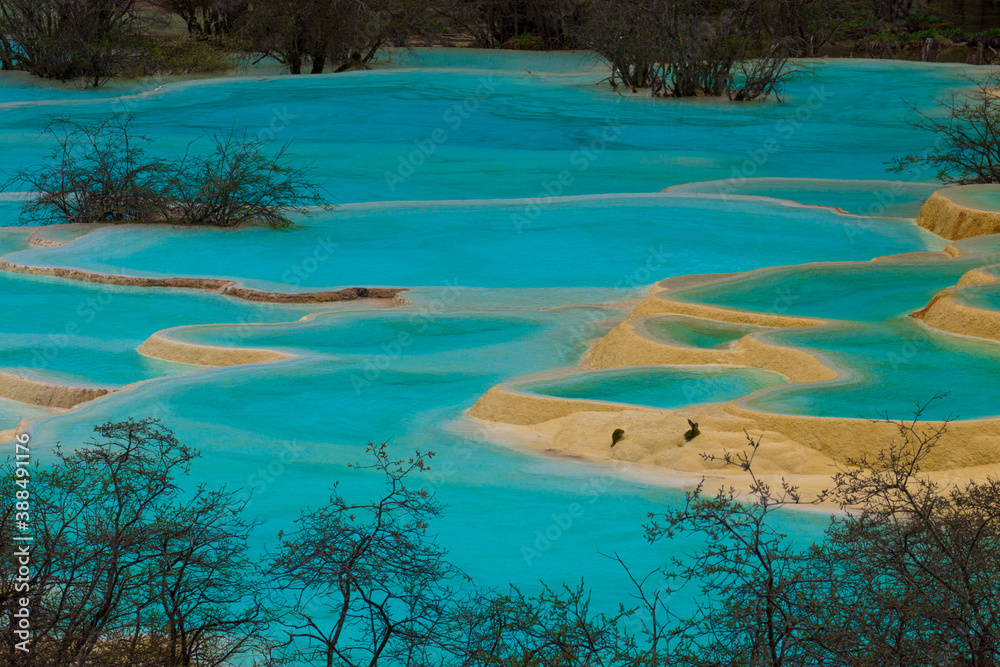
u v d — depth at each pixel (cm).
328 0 3722
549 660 440
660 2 3159
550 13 4316
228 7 4050
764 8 3716
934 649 412
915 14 4938
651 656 445
